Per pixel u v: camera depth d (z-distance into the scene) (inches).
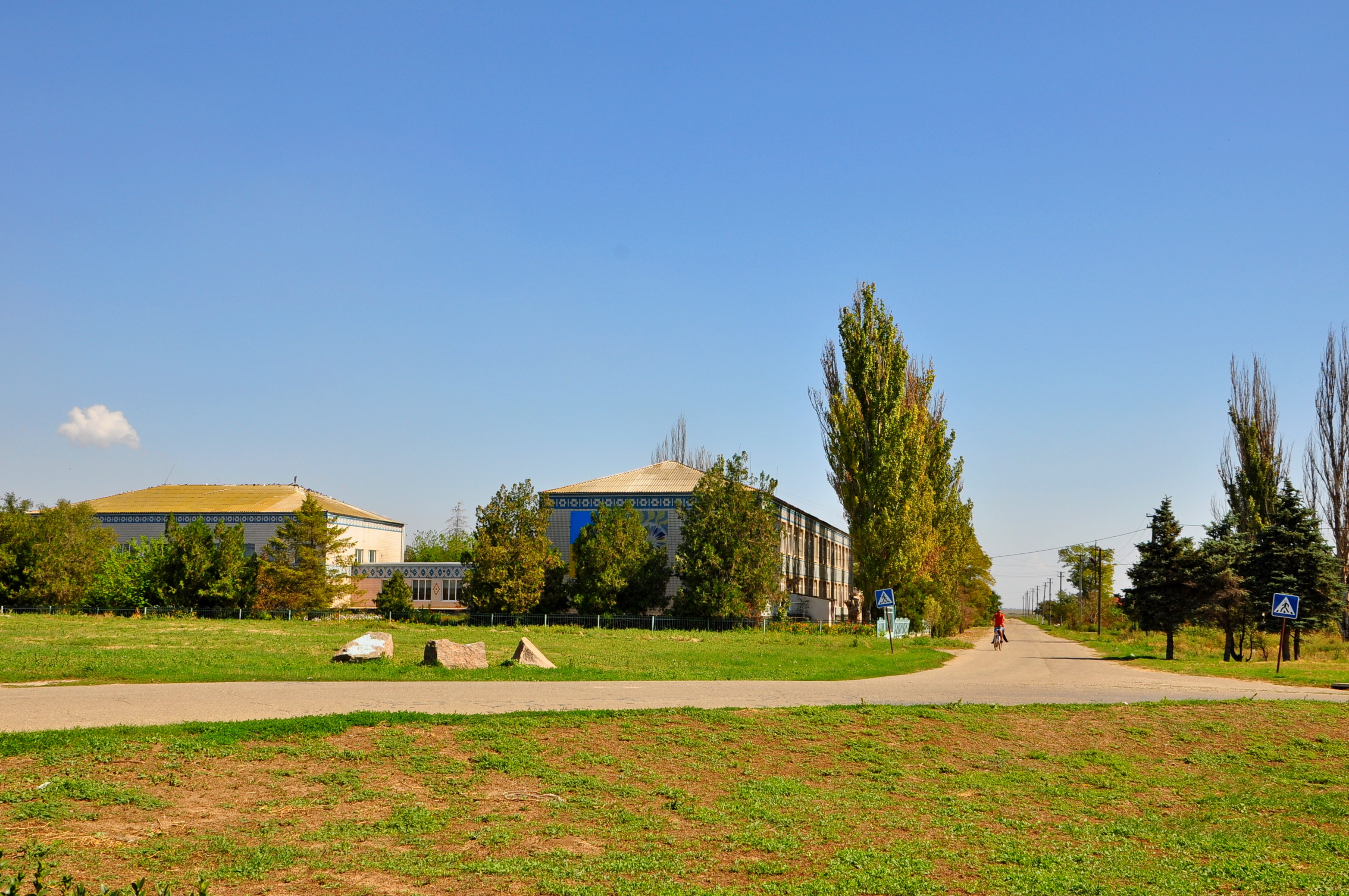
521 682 869.2
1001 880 400.2
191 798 451.2
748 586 2277.3
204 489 3314.5
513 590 2320.4
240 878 355.6
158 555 2468.0
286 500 3142.2
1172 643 1598.2
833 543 3937.0
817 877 392.8
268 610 2356.1
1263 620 1659.7
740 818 478.0
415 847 407.5
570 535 2677.2
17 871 339.3
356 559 3284.9
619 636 1893.5
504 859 394.6
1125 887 395.2
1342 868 444.1
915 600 2201.0
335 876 365.1
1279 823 528.4
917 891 377.7
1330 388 2241.6
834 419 2247.8
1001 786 584.4
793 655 1366.9
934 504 2442.2
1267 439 2188.7
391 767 521.0
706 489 2343.8
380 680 845.2
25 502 2800.2
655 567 2396.7
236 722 576.1
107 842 385.7
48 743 503.8
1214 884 410.3
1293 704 869.2
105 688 757.3
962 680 1090.1
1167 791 597.6
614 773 545.6
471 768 530.9
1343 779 636.1
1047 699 877.8
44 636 1381.6
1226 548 1616.6
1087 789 590.2
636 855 411.8
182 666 908.6
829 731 677.3
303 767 508.4
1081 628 3969.0
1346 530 2207.2
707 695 819.4
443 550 4343.0
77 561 2497.5
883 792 554.3
